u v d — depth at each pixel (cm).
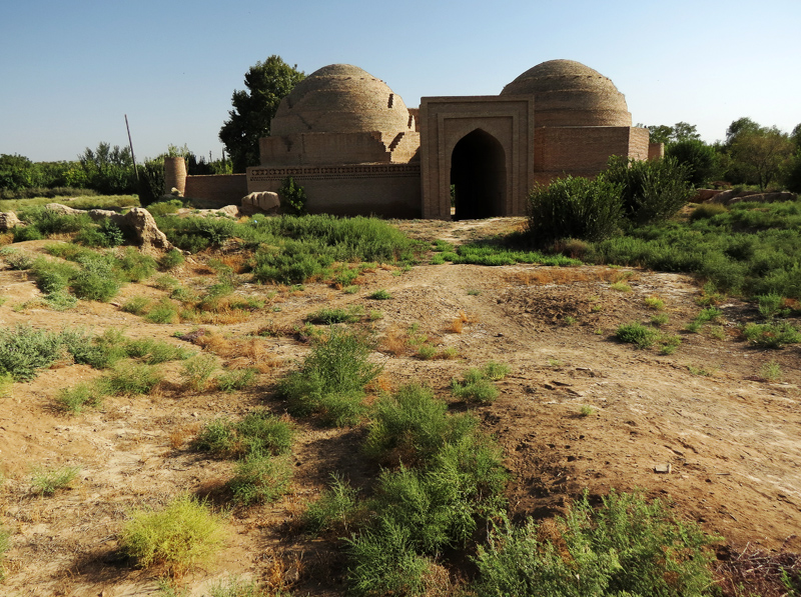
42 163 6544
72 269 1170
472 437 482
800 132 4434
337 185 2906
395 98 3256
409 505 382
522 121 2720
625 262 1608
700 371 750
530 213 2033
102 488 464
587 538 282
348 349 716
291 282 1434
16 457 480
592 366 778
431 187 2745
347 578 347
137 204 3384
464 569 348
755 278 1241
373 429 525
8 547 383
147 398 658
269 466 471
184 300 1223
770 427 543
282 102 3222
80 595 341
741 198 2612
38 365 654
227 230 1703
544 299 1209
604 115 2939
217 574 360
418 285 1362
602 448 456
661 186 2150
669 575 262
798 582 260
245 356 842
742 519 330
